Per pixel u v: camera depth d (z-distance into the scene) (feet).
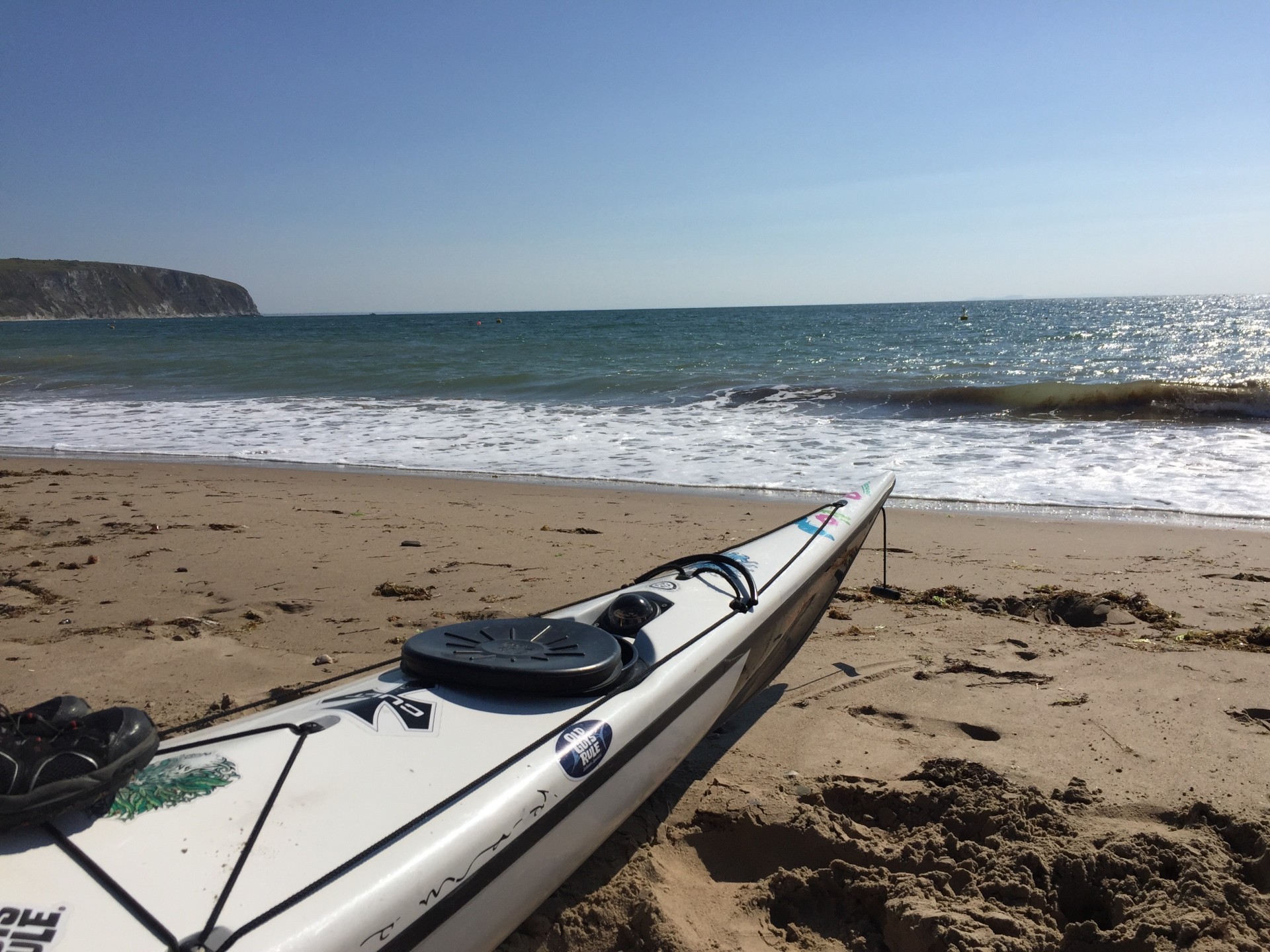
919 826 9.03
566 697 7.90
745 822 9.08
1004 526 23.11
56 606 16.19
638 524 23.02
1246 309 344.69
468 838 6.23
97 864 5.16
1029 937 7.28
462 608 15.99
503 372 67.62
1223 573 18.43
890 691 12.32
